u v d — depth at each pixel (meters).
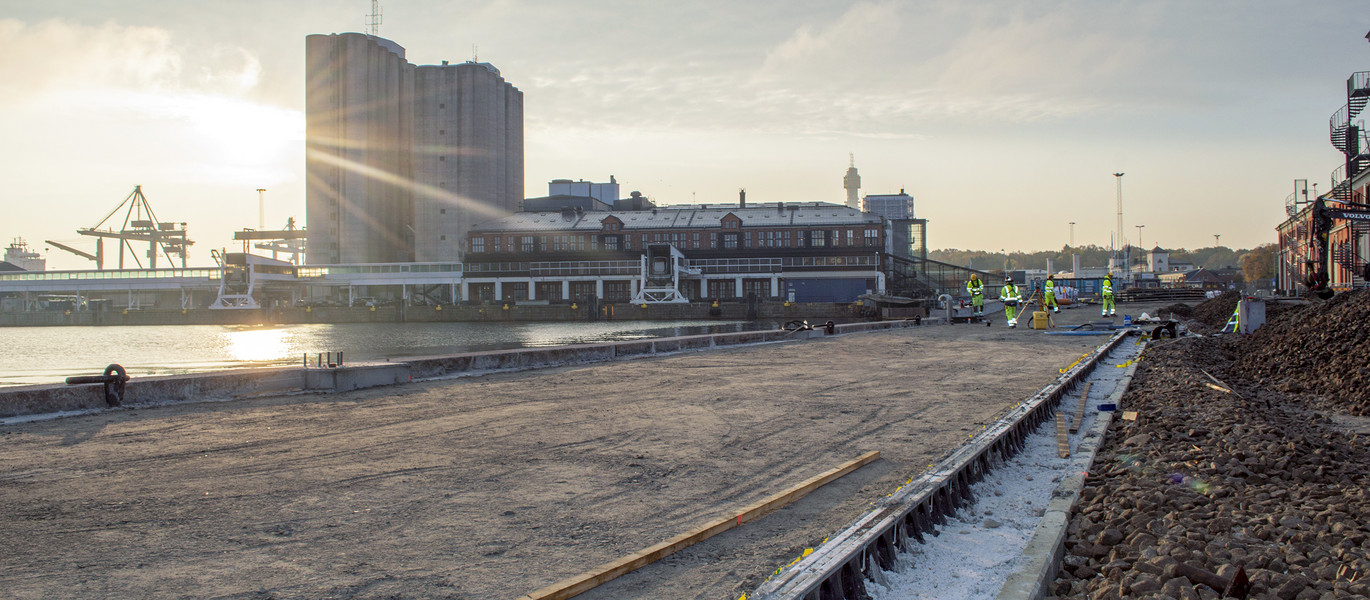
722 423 12.84
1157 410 13.16
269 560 6.16
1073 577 5.88
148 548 6.42
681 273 101.94
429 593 5.54
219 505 7.71
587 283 107.50
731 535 6.88
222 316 108.94
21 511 7.44
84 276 115.06
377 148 132.38
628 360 25.02
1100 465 9.62
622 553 6.43
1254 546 6.10
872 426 12.59
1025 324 48.47
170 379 14.81
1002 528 7.10
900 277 107.62
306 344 66.19
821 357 26.12
